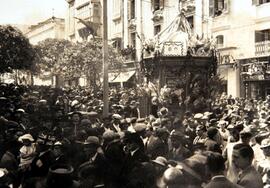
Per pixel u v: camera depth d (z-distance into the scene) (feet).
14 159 26.20
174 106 66.80
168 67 69.15
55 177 16.57
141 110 68.69
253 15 119.14
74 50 150.61
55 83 176.76
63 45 176.76
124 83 159.63
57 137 35.12
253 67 114.32
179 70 69.31
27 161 25.30
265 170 24.59
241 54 121.80
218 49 127.65
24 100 71.87
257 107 81.15
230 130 33.71
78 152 26.89
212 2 132.16
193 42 71.36
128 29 175.42
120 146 23.77
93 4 191.21
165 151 30.58
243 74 118.62
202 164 20.24
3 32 142.41
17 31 145.38
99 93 99.71
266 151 25.79
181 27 75.46
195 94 68.18
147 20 164.76
